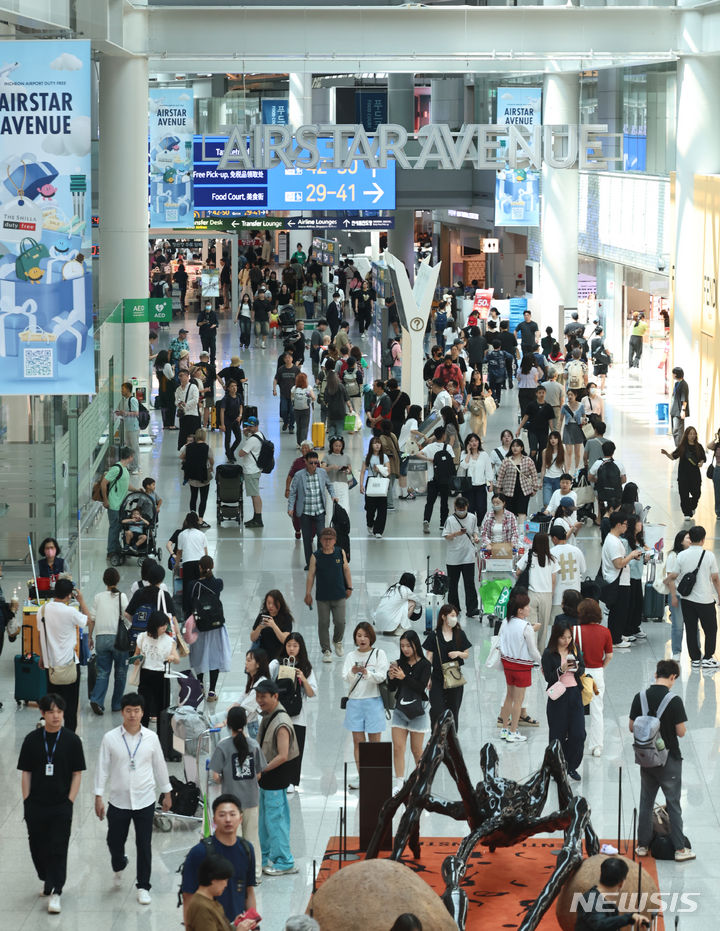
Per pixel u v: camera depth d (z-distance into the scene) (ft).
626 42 161.58
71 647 76.79
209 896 45.70
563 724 71.26
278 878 61.72
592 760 75.00
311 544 107.24
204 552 94.07
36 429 104.06
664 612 100.94
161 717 73.10
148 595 80.84
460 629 73.92
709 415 156.97
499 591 96.17
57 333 94.89
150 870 60.08
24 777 59.21
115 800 59.77
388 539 120.98
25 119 92.84
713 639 89.10
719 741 77.20
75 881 61.93
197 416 148.97
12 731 79.41
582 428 132.98
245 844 50.21
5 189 93.45
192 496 125.59
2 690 85.61
